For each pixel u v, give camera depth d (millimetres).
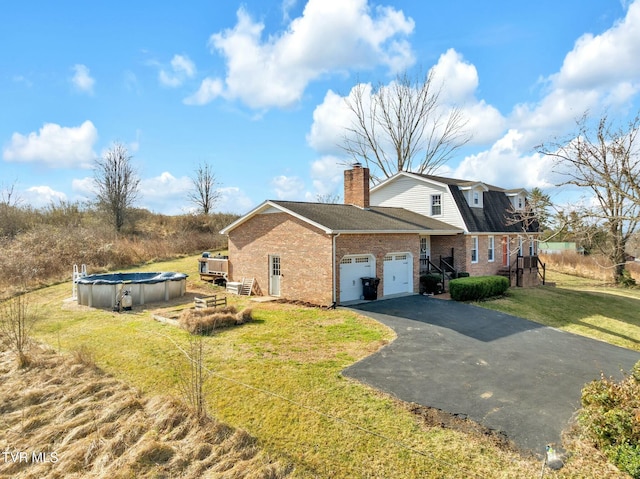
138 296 16844
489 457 6012
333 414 7141
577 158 12961
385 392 8102
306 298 17047
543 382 9086
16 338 10328
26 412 7312
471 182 24906
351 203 22672
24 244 24875
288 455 6070
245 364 9336
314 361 9680
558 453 6117
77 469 5797
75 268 18953
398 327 13047
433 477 5574
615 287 27969
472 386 8602
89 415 7164
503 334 13156
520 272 25312
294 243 17578
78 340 11383
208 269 22406
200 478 5582
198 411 7016
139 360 9648
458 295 17969
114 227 35812
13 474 5734
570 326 16094
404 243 19406
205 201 51906
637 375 7348
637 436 5828
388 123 37562
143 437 6488
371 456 6020
